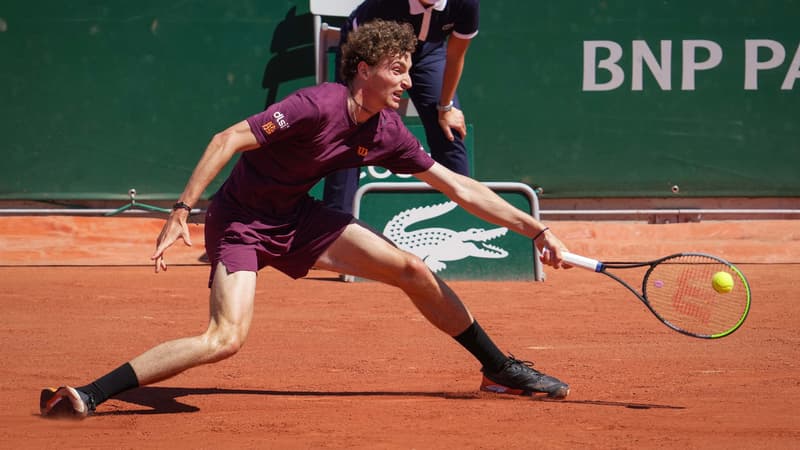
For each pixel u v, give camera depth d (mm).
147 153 28203
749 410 9242
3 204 28531
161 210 28016
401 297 18938
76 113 28109
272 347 13523
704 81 28266
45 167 28156
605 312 17016
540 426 8469
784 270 24266
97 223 27891
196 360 8672
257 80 28094
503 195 20984
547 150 28266
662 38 28172
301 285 20875
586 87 28188
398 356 12875
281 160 9125
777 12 28172
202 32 28047
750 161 28312
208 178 8539
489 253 21312
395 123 9672
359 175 23203
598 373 11547
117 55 28047
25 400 9781
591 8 28109
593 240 27812
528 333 14781
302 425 8523
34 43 27984
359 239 9617
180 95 28141
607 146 28312
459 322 9914
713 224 28312
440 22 17344
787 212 28734
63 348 13211
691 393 10242
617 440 7848
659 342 13992
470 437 7977
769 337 14508
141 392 10328
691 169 28375
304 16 28000
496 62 28109
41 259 25953
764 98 28312
